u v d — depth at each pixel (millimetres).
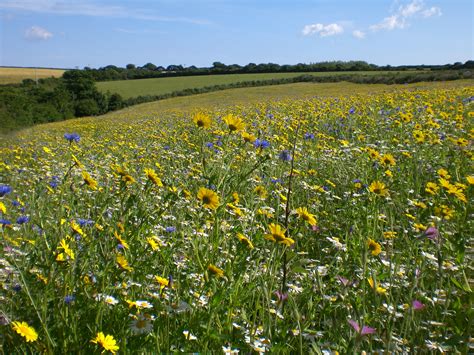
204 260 3066
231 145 6789
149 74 106375
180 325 2445
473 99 13172
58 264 2488
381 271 3244
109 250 2777
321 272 3301
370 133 10094
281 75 87500
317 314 3014
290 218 4398
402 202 5004
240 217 3914
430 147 7199
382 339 2531
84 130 21109
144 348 2234
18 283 2791
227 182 3926
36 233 3723
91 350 2176
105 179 6215
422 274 3006
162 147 9930
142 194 4418
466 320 2688
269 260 2902
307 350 2594
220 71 100125
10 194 6242
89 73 77500
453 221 4215
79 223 3500
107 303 2479
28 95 70125
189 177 5977
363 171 6242
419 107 12453
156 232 3832
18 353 2201
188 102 56531
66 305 2383
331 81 64312
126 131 17016
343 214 4941
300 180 6086
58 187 5504
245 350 2422
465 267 3217
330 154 7438
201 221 3982
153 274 3113
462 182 5527
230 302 2596
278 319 2766
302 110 14484
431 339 2666
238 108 18828
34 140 17812
